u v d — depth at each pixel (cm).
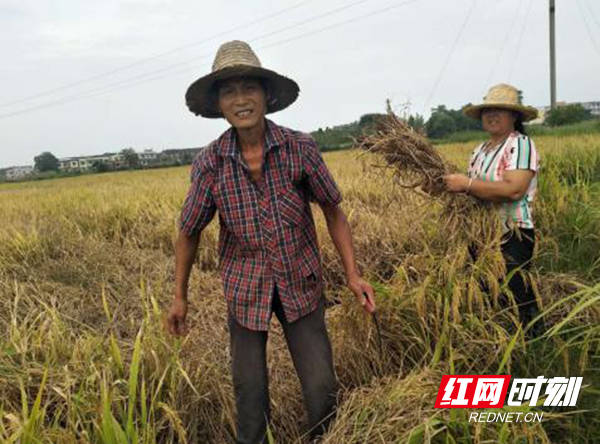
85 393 228
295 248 224
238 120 206
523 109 299
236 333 238
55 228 607
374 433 204
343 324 296
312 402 238
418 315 284
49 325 326
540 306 282
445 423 199
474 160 330
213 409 267
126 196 1087
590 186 541
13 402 238
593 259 386
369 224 493
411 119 324
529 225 306
